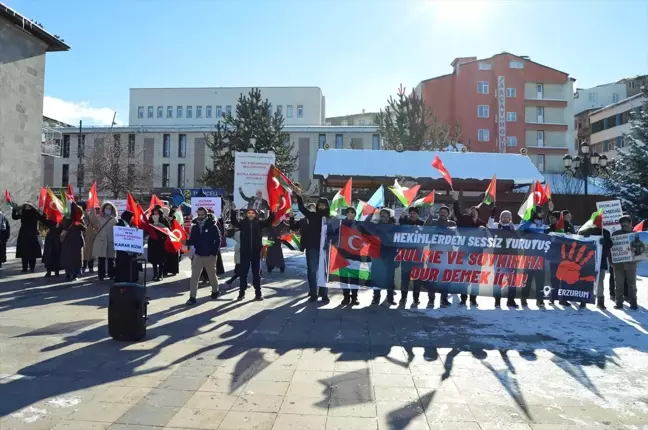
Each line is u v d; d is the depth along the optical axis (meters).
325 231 8.97
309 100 65.94
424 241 8.86
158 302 8.72
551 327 7.27
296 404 4.25
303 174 49.16
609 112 57.62
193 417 3.96
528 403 4.37
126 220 11.06
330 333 6.72
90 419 3.89
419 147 31.00
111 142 40.91
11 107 18.31
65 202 11.50
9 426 3.74
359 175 19.88
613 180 26.06
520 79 55.06
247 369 5.16
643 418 4.07
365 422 3.91
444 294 8.90
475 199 21.41
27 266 12.58
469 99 55.00
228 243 23.61
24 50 18.95
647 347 6.22
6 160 18.06
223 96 66.69
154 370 5.07
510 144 54.34
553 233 9.14
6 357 5.41
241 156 15.42
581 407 4.29
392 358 5.63
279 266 13.00
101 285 10.23
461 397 4.48
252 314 7.84
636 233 8.65
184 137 51.34
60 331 6.50
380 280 8.88
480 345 6.23
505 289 8.80
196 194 30.03
